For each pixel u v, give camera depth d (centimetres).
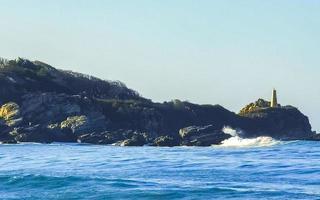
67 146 18725
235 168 7275
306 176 6203
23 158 10475
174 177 6134
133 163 8431
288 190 5078
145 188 5191
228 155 10838
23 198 4922
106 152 13088
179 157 10106
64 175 6112
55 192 5128
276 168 7231
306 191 5022
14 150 14725
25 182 5516
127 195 4912
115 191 5072
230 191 4994
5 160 9888
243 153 11775
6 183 5522
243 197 4753
